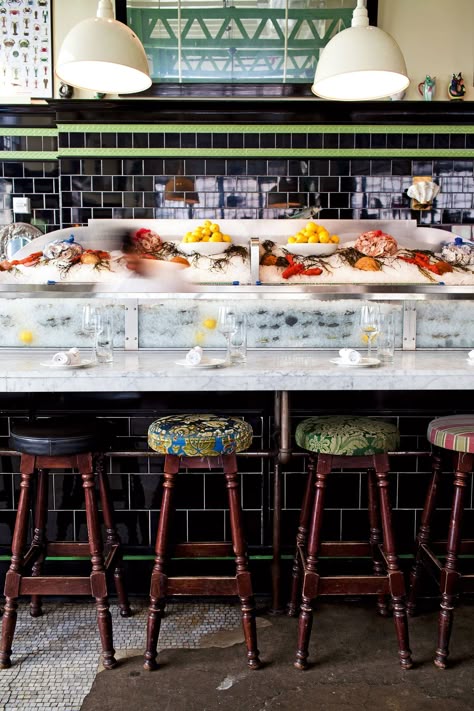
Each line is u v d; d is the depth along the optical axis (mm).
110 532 2617
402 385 2277
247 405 2809
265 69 4637
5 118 4789
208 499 2867
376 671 2254
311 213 4406
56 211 4895
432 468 2600
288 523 2879
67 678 2225
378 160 4730
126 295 2885
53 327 2895
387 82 3223
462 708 2055
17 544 2279
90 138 4703
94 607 2756
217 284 3021
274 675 2229
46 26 4688
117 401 2791
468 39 4660
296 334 2949
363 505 2875
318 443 2246
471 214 4754
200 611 2699
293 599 2639
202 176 4746
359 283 3070
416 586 2643
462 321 2973
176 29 4605
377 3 4559
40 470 2570
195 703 2080
